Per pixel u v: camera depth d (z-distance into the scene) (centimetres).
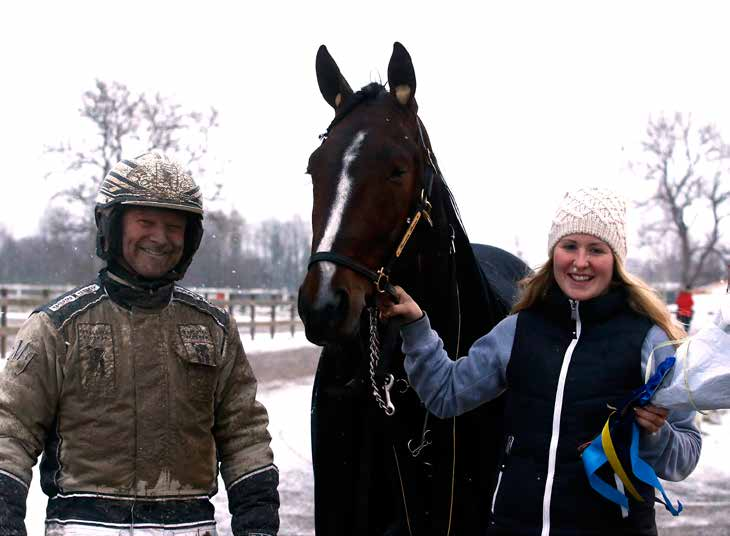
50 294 1612
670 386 213
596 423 226
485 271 405
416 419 297
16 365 211
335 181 265
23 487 207
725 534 543
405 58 294
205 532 225
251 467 240
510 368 243
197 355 227
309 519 541
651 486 229
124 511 214
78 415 214
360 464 294
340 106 300
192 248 240
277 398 1000
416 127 296
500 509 235
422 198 285
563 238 240
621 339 230
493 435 310
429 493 300
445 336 304
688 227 3956
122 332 221
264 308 2559
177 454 223
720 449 808
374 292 269
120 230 223
